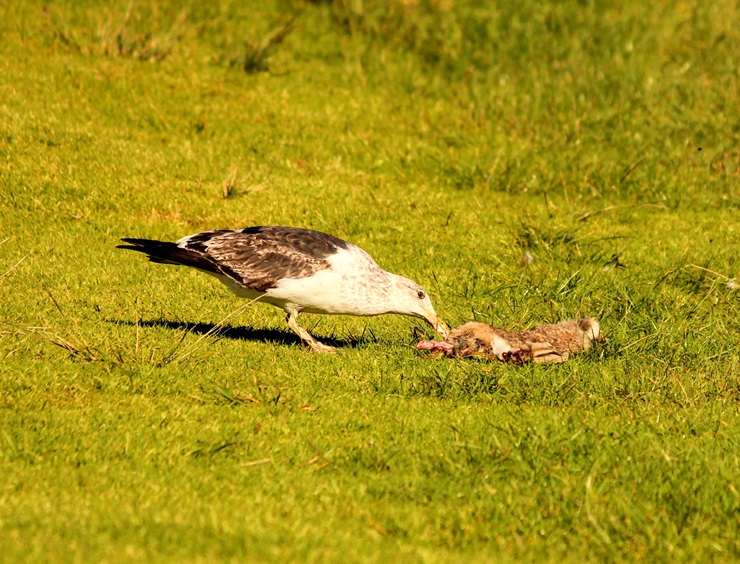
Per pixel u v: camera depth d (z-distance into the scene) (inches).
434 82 906.7
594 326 481.4
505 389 421.1
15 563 245.1
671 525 300.7
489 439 355.9
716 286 583.8
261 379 418.6
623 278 588.7
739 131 810.8
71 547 257.6
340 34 979.3
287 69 898.7
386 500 313.4
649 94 865.5
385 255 613.6
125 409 376.8
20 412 365.7
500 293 566.9
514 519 302.8
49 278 541.6
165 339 461.7
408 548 277.6
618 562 281.7
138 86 803.4
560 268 601.6
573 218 684.7
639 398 417.4
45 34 858.8
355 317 543.2
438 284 577.0
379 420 379.6
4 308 484.7
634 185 740.0
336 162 745.6
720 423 387.5
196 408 381.7
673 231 669.9
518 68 933.8
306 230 484.7
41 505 290.5
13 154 670.5
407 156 765.9
